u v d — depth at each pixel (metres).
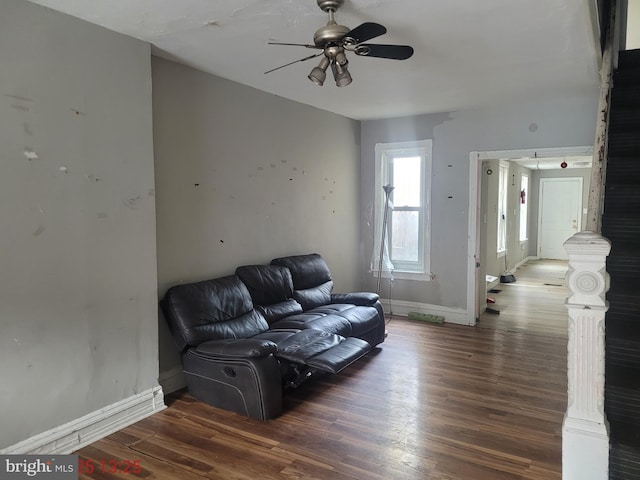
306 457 2.55
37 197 2.46
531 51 3.19
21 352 2.40
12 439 2.38
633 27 5.28
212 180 3.83
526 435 2.78
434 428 2.88
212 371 3.15
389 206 5.88
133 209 2.96
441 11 2.53
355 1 2.38
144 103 3.01
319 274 4.79
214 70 3.68
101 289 2.78
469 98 4.63
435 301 5.58
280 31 2.81
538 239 11.41
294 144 4.78
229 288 3.70
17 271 2.38
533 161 8.98
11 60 2.33
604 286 1.89
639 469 1.92
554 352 4.35
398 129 5.70
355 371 3.88
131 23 2.69
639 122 3.34
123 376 2.92
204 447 2.66
